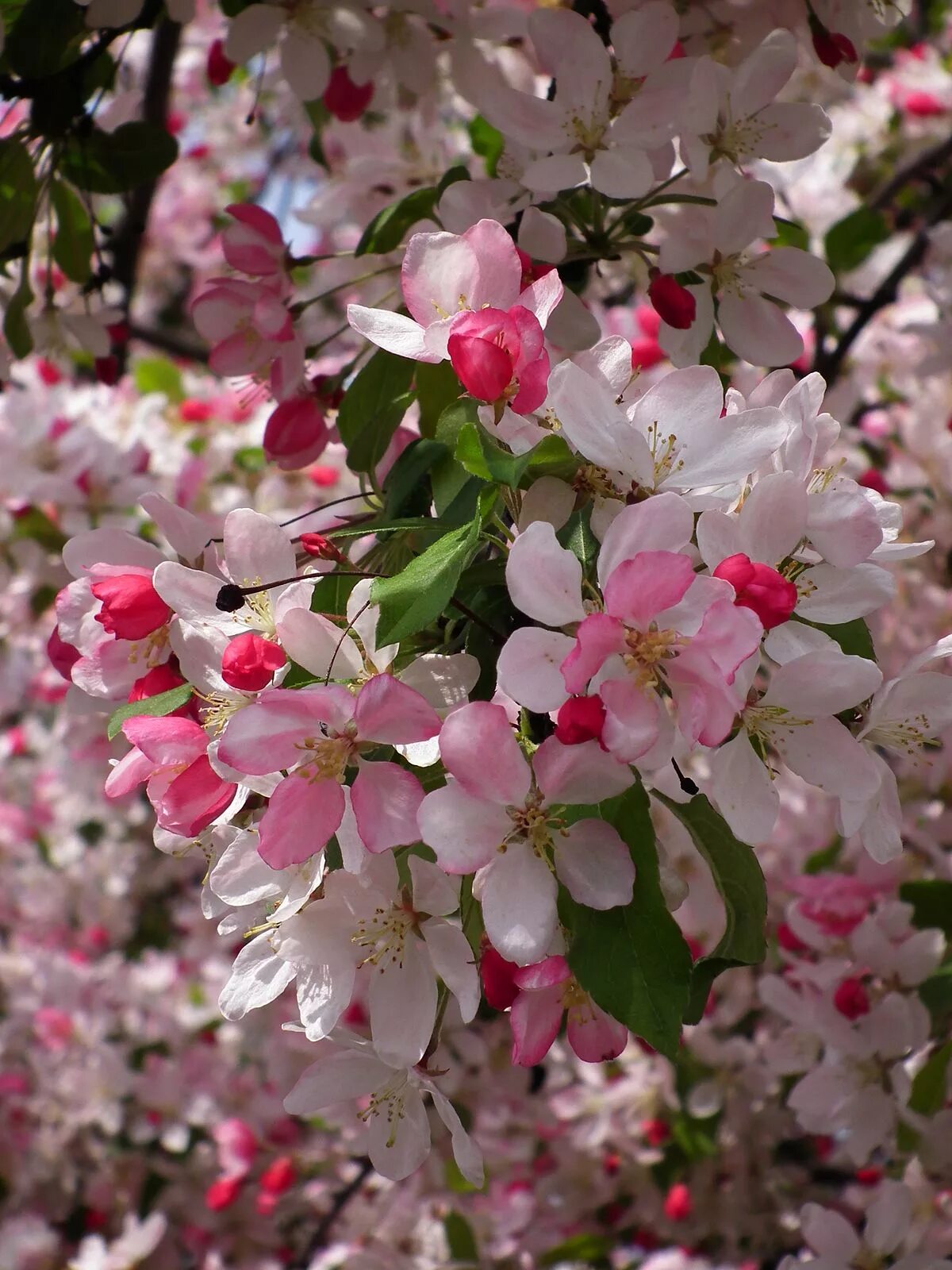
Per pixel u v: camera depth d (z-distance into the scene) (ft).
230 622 1.25
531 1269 2.79
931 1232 2.05
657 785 1.26
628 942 1.13
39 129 1.79
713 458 1.19
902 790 2.48
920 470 2.72
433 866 1.17
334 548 1.27
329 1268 2.66
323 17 1.79
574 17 1.54
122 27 1.79
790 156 1.60
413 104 2.00
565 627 1.13
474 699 1.23
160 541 2.37
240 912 1.26
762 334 1.58
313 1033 1.17
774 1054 2.19
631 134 1.55
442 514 1.32
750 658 1.17
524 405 1.20
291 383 1.68
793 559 1.22
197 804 1.19
